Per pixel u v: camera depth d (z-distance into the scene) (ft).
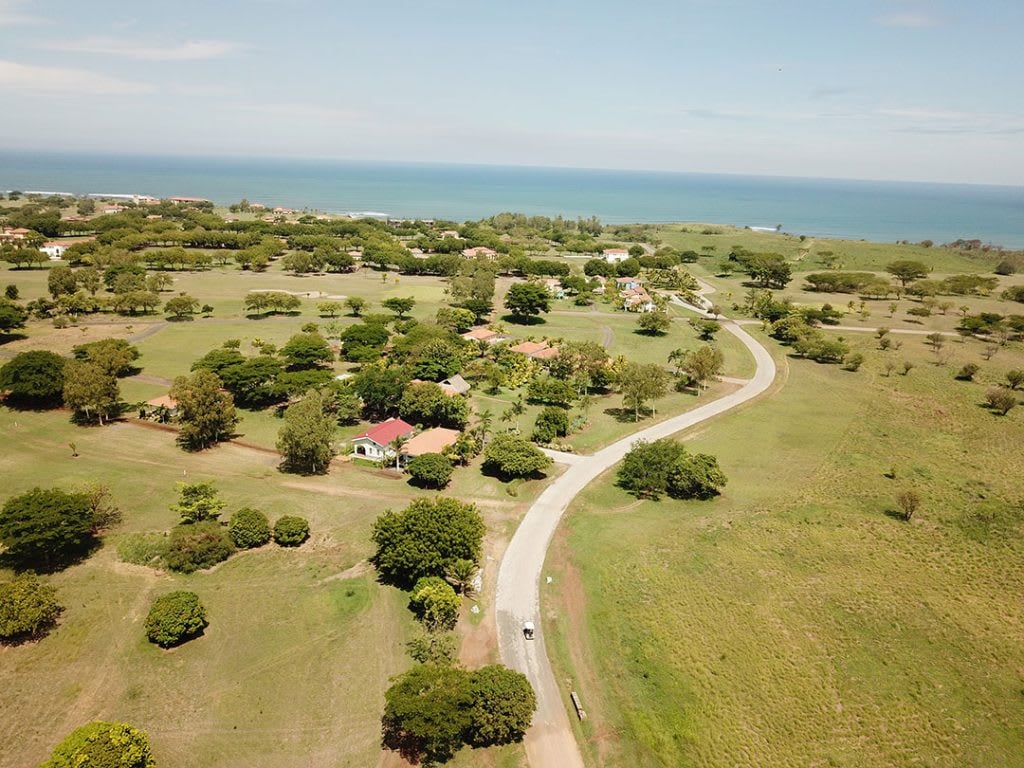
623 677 156.46
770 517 227.61
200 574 192.54
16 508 190.08
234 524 206.49
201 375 289.74
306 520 223.10
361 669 157.69
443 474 245.24
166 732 138.21
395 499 241.55
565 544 213.05
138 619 171.83
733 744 136.67
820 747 135.64
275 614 176.24
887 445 293.23
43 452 265.54
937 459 276.82
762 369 417.69
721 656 161.27
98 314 490.08
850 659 159.74
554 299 635.25
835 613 176.04
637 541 213.05
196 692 149.07
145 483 244.22
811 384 386.52
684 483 241.14
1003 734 138.41
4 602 159.53
